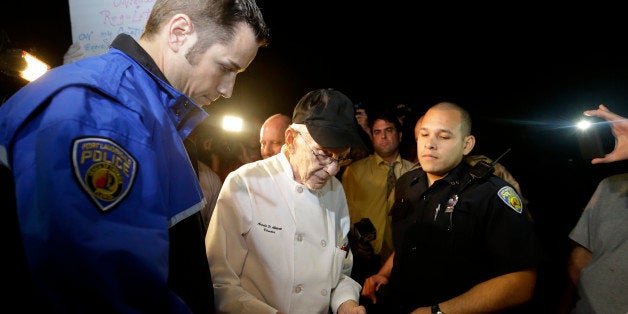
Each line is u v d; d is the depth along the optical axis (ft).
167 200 2.84
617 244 5.62
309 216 5.04
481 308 5.25
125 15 4.60
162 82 3.07
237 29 3.16
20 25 9.95
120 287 2.28
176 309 2.58
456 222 5.83
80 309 2.19
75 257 2.15
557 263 15.06
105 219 2.28
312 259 4.99
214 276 4.45
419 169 7.18
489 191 5.77
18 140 2.40
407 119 12.16
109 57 2.96
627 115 22.74
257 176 4.99
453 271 5.79
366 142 11.79
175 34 3.09
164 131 2.92
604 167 18.37
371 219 10.21
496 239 5.50
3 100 4.03
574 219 18.71
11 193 2.47
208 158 11.46
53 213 2.15
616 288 5.45
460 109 6.46
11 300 2.44
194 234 3.24
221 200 4.75
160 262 2.48
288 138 5.04
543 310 12.60
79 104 2.41
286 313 4.74
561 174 20.58
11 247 2.46
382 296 6.57
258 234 4.79
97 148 2.35
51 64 9.46
